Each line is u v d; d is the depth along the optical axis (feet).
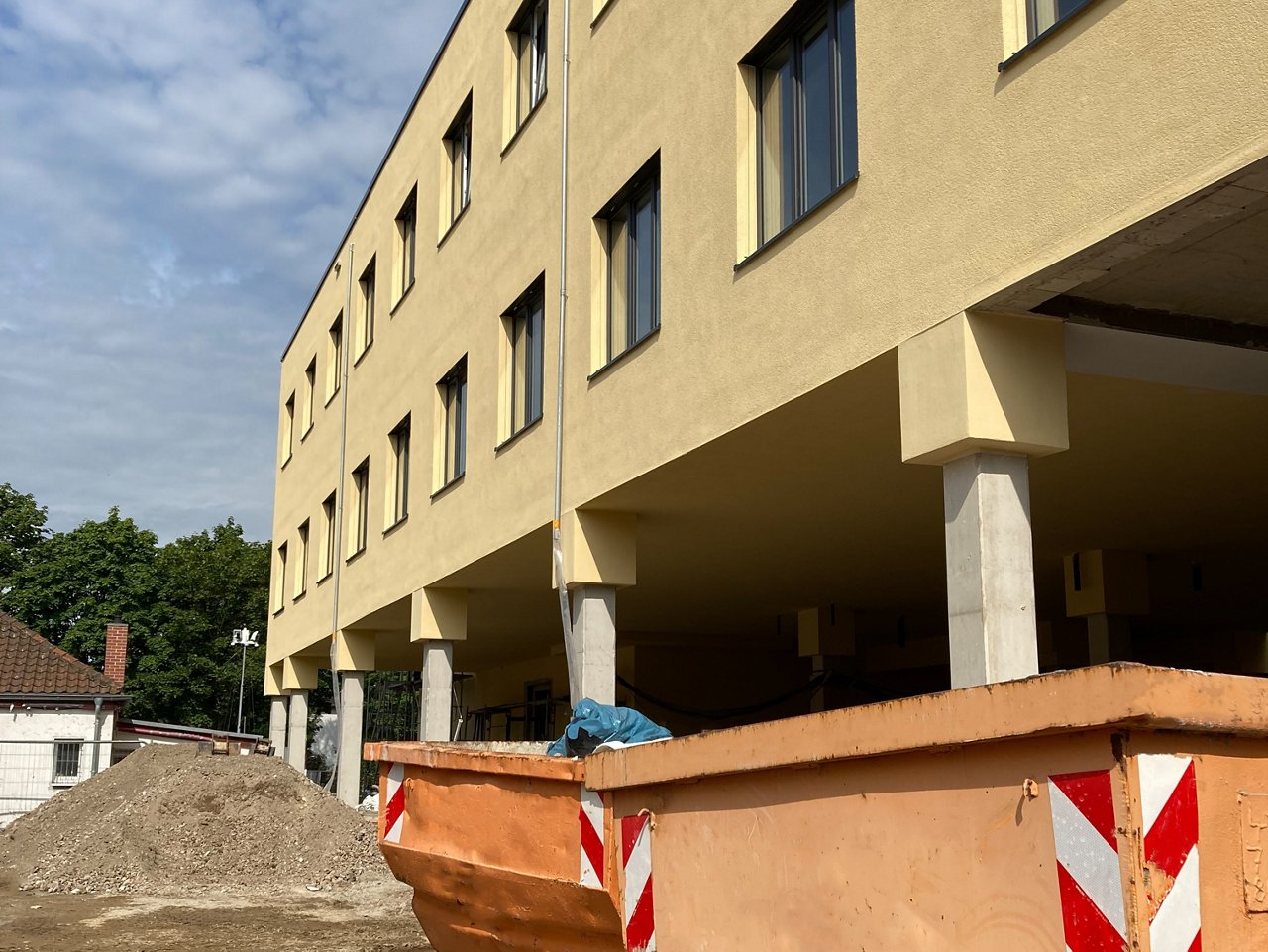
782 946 13.64
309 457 90.53
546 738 86.99
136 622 180.45
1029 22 21.52
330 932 39.40
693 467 33.53
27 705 96.99
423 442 58.18
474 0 54.65
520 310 47.75
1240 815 9.82
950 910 11.27
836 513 39.81
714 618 67.51
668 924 15.97
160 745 72.64
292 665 96.53
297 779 64.75
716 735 14.65
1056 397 22.20
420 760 23.38
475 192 52.90
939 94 23.04
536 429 43.01
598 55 39.91
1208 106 17.44
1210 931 9.52
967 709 10.89
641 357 35.04
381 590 64.13
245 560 192.85
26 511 181.78
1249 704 9.62
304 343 96.32
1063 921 10.02
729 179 30.83
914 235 23.45
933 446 22.36
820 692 62.28
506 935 21.26
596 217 39.45
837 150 27.27
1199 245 19.51
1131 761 9.51
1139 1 18.72
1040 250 20.31
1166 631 67.82
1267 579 51.01
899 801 11.99
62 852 57.36
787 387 27.50
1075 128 19.79
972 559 21.77
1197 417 29.30
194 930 40.01
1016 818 10.56
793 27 29.19
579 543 38.75
